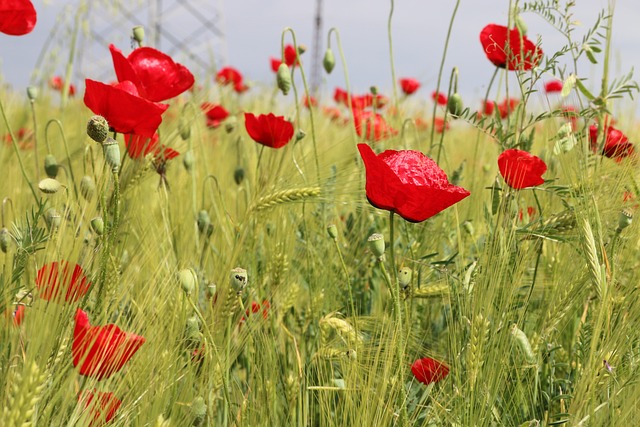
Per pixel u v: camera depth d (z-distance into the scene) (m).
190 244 1.74
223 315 1.57
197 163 2.02
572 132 1.68
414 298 1.63
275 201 1.65
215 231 1.79
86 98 1.56
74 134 2.26
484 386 1.50
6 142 2.06
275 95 2.28
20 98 2.92
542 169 1.56
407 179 1.46
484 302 1.50
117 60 1.61
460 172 1.79
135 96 1.54
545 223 1.60
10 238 1.52
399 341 1.48
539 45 1.61
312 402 1.58
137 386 1.49
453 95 1.70
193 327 1.52
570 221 1.59
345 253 1.76
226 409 1.52
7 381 1.42
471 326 1.50
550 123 1.75
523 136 1.65
